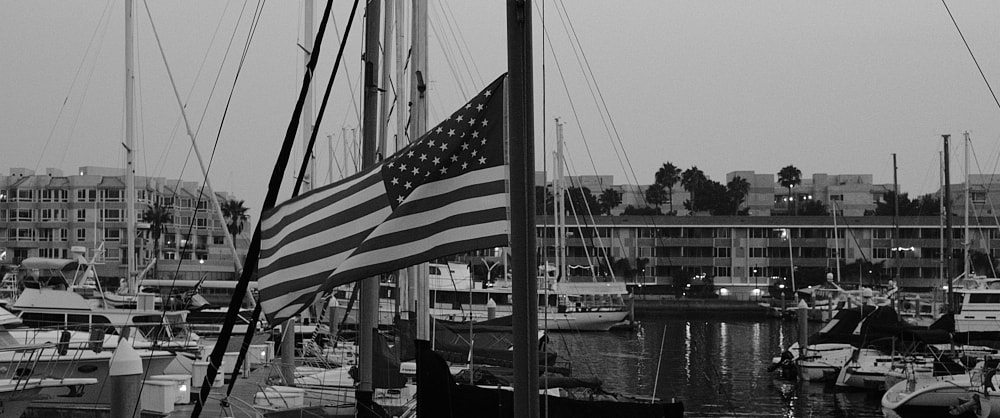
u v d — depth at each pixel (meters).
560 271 77.56
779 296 97.94
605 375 44.50
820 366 41.50
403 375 19.12
